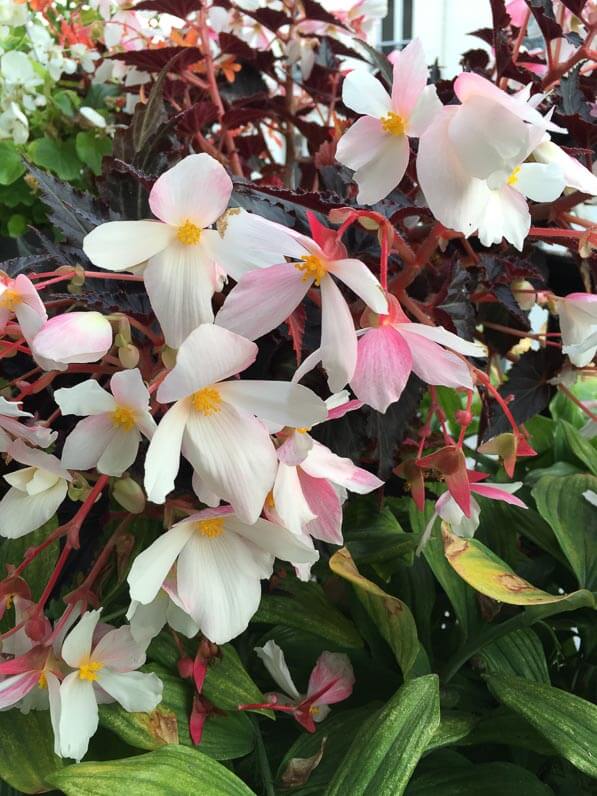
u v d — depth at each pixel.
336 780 0.27
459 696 0.35
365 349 0.23
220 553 0.26
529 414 0.42
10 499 0.27
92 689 0.28
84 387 0.23
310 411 0.23
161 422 0.22
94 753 0.32
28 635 0.28
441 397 0.48
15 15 0.60
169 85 0.50
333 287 0.23
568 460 0.46
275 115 0.56
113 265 0.23
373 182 0.26
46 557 0.33
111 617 0.30
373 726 0.28
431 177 0.23
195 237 0.23
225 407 0.23
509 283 0.39
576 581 0.41
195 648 0.33
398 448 0.33
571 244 0.35
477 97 0.22
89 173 0.65
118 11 0.54
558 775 0.36
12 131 0.60
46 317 0.24
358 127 0.25
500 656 0.35
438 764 0.33
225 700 0.32
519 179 0.25
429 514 0.39
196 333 0.21
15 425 0.24
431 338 0.24
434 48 0.89
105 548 0.30
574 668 0.40
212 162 0.22
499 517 0.41
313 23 0.55
